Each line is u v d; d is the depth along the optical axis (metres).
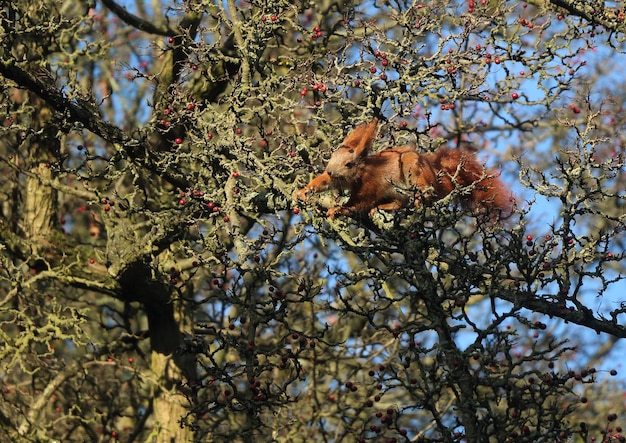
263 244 7.92
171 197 10.55
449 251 7.07
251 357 7.63
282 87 9.34
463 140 11.86
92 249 10.91
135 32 13.44
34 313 11.55
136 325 13.57
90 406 11.67
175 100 8.64
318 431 10.94
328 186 8.48
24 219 10.97
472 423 6.63
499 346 6.70
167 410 10.63
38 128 10.95
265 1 8.74
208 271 11.72
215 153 8.23
